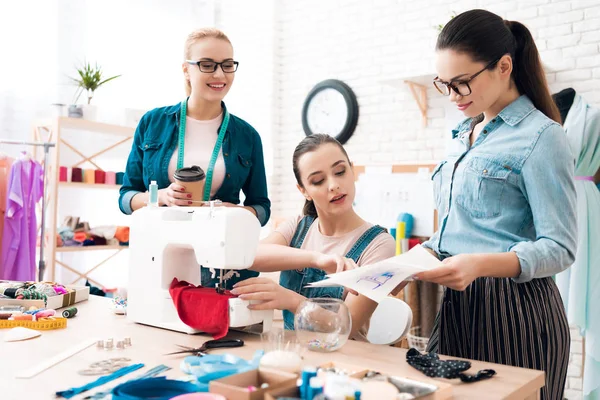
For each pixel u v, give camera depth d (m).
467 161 1.39
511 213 1.31
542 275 1.22
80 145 3.63
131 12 4.00
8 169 2.91
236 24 4.69
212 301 1.23
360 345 1.18
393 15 3.90
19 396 0.85
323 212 1.56
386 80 3.50
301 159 1.51
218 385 0.76
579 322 2.52
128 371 0.97
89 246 3.25
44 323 1.30
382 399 0.77
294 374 0.80
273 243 1.66
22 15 3.37
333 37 4.21
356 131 4.02
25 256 2.88
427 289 3.19
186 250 1.39
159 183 1.91
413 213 3.58
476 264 1.13
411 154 3.76
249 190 2.10
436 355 1.07
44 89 3.47
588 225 2.55
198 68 1.80
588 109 2.65
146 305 1.36
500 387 0.91
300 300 1.29
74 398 0.84
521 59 1.36
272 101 4.46
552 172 1.24
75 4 3.65
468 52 1.25
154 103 4.14
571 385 3.08
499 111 1.39
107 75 3.84
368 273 1.12
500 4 3.43
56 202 3.09
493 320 1.33
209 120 1.95
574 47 3.16
